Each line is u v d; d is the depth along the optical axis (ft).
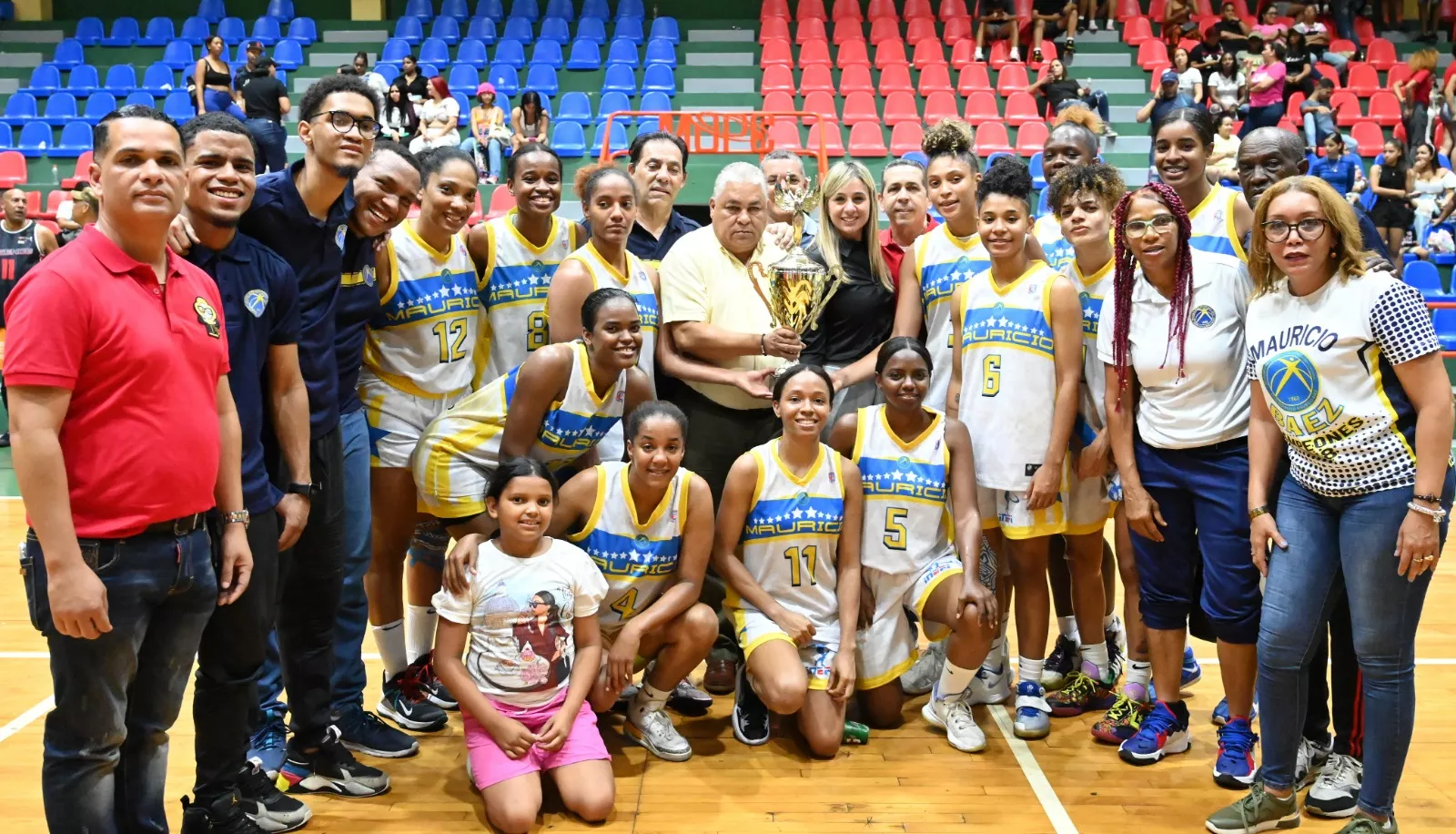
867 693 11.15
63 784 6.80
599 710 10.26
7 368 6.30
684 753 10.35
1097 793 9.59
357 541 10.05
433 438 10.48
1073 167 11.02
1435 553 7.82
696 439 11.95
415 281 10.59
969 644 10.52
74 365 6.39
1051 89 37.22
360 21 44.09
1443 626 14.56
